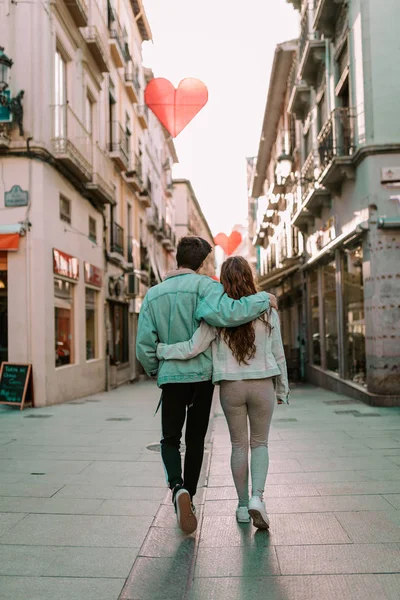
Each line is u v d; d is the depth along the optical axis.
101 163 16.34
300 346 21.25
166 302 3.43
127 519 3.76
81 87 14.97
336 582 2.72
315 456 5.79
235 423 3.52
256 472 3.49
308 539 3.30
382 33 10.69
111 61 19.89
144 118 26.19
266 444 3.60
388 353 10.29
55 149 12.21
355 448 6.21
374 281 10.41
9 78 11.44
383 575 2.78
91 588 2.68
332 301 14.81
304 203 15.67
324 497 4.20
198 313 3.34
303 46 16.86
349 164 11.45
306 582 2.72
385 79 10.61
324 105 15.12
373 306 10.41
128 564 2.98
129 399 13.54
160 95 10.41
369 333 10.63
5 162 11.44
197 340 3.33
